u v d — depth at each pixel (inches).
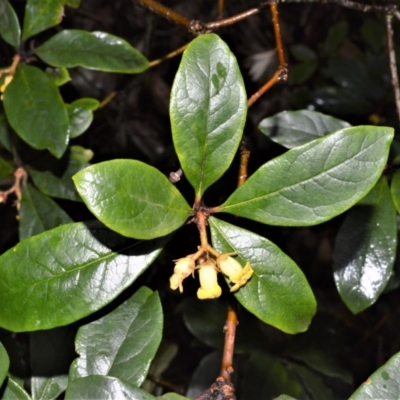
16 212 32.1
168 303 33.5
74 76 30.9
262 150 24.6
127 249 13.3
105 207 11.2
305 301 13.0
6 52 23.9
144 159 34.0
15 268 13.1
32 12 18.2
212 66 12.5
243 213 12.8
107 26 35.9
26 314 13.0
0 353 12.0
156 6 19.2
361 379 35.1
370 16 37.1
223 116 12.6
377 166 12.2
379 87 30.0
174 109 12.5
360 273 16.9
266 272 13.0
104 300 13.1
